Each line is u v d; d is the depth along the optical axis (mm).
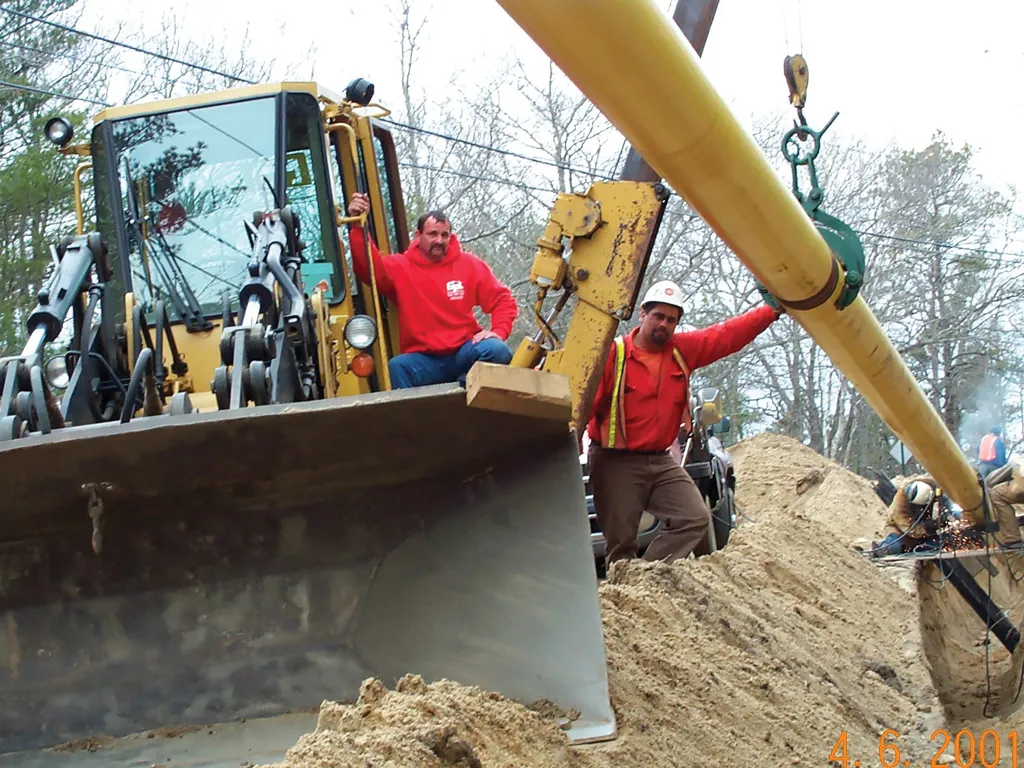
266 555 5234
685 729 5508
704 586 7738
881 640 9078
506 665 4957
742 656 6848
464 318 7824
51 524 5172
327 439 4914
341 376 7484
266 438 4879
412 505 5223
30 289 20078
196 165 7711
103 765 4930
